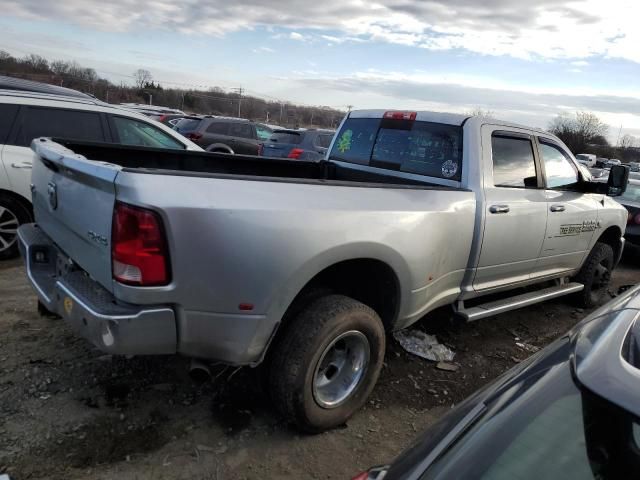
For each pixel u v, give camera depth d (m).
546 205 4.42
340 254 2.81
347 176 4.80
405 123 4.41
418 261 3.27
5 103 5.53
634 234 8.58
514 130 4.26
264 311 2.58
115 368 3.46
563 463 1.15
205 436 2.89
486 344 4.58
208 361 2.69
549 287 5.14
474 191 3.81
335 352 3.04
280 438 2.95
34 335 3.81
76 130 5.89
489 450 1.23
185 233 2.34
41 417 2.90
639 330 1.42
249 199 2.52
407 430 3.18
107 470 2.56
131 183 2.29
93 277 2.63
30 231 3.41
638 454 1.11
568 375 1.33
